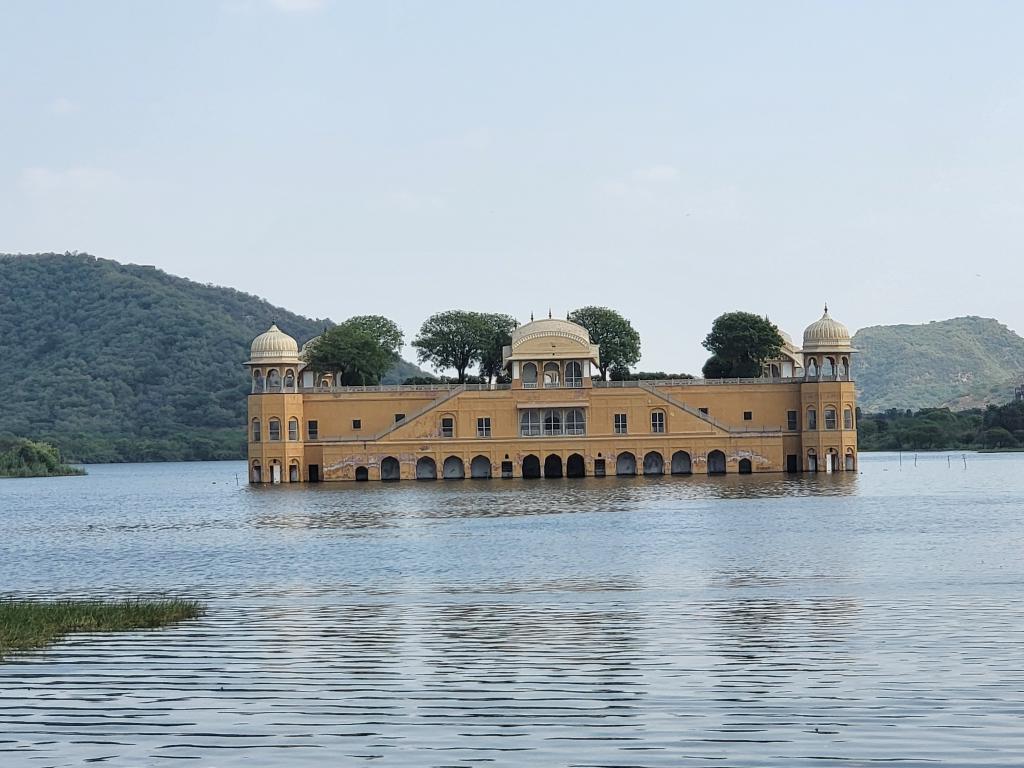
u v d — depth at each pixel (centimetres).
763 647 4931
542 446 19375
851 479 17738
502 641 5184
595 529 10444
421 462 19688
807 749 3512
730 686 4259
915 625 5341
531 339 19425
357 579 7494
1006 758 3394
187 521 13200
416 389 19988
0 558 9712
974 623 5359
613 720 3850
